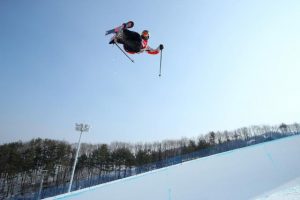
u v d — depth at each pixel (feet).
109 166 139.23
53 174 123.44
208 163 47.21
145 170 91.40
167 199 32.24
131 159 143.23
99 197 38.58
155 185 39.04
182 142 191.31
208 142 166.61
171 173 44.98
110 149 163.94
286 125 165.78
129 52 16.31
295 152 40.93
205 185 34.12
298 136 52.13
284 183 28.09
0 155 122.42
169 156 155.74
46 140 150.82
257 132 187.21
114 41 15.76
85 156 140.46
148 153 152.25
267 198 22.80
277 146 46.93
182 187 35.50
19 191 108.17
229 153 52.24
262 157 42.14
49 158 136.56
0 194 102.12
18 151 130.31
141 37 15.88
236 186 30.78
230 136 191.93
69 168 135.33
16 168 123.24
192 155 92.07
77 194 42.27
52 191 75.20
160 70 19.02
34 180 121.80
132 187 40.27
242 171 37.11
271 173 33.35
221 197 28.37
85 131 69.21
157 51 18.69
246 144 88.28
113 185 43.57
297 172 31.63
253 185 29.76
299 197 20.38
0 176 120.67
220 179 35.47
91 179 81.46
